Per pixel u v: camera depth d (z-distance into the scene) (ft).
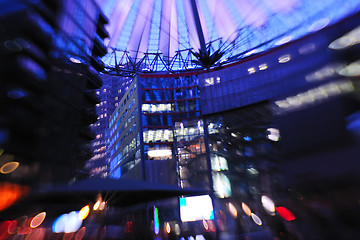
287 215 44.73
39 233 43.42
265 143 144.05
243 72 163.22
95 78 130.31
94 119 131.34
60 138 94.58
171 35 212.02
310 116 29.53
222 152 155.33
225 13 192.24
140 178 178.70
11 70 73.56
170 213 132.87
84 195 33.45
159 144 188.14
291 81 35.94
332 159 25.59
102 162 370.73
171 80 205.46
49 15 88.48
